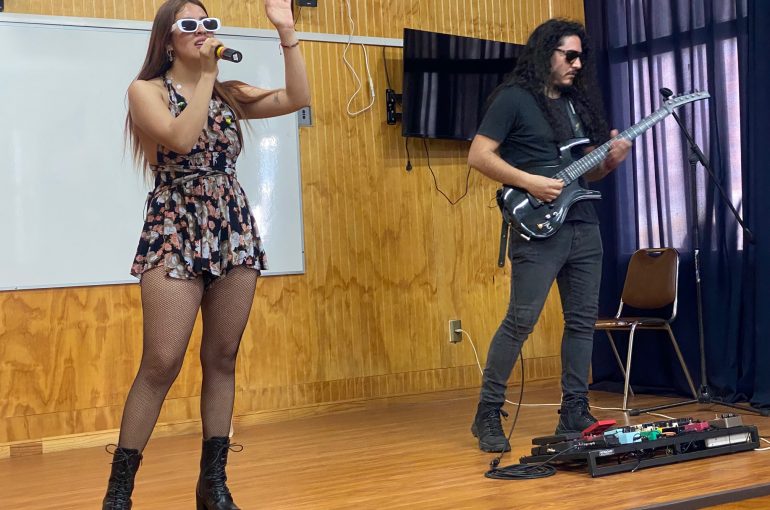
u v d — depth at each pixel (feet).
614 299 17.13
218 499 7.65
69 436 14.05
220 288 7.57
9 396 13.78
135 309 14.67
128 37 14.71
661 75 16.25
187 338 7.32
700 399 13.98
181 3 7.50
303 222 16.05
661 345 16.37
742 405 14.25
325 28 16.39
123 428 7.32
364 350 16.47
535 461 9.93
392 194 16.88
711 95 15.16
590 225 11.28
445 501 8.49
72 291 14.26
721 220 15.03
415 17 17.28
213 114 7.54
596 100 11.61
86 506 9.51
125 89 14.67
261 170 15.69
